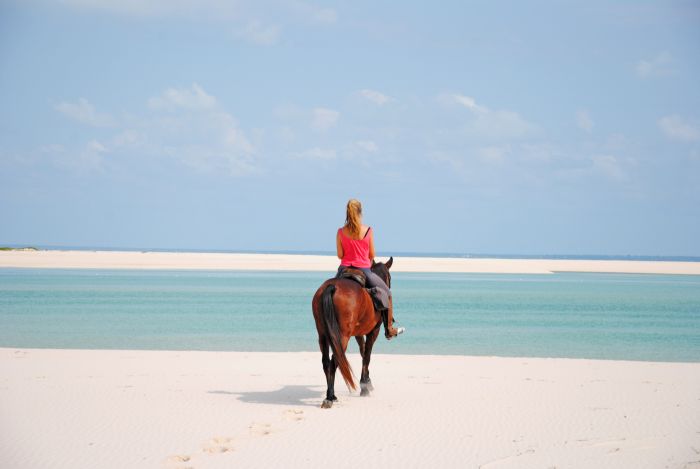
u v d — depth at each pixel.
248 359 15.12
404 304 32.00
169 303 30.91
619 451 7.75
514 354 17.19
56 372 12.91
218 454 7.51
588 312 28.78
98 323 23.25
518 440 8.20
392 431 8.57
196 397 10.65
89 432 8.37
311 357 15.54
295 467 7.08
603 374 13.29
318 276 58.25
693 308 30.88
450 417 9.38
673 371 13.68
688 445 8.03
